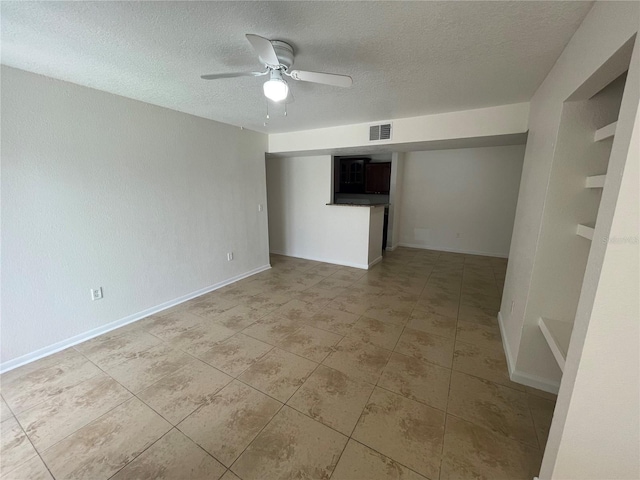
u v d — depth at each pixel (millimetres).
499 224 5375
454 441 1501
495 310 3092
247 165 4062
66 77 2139
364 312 3055
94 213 2488
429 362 2174
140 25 1438
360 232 4656
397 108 2869
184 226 3285
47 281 2250
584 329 1038
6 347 2084
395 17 1358
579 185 1648
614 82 1505
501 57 1754
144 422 1628
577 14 1313
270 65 1580
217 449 1462
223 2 1246
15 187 2035
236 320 2879
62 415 1673
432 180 5852
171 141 3027
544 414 1678
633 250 915
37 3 1238
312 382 1956
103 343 2455
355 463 1386
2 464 1384
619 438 1035
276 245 5730
